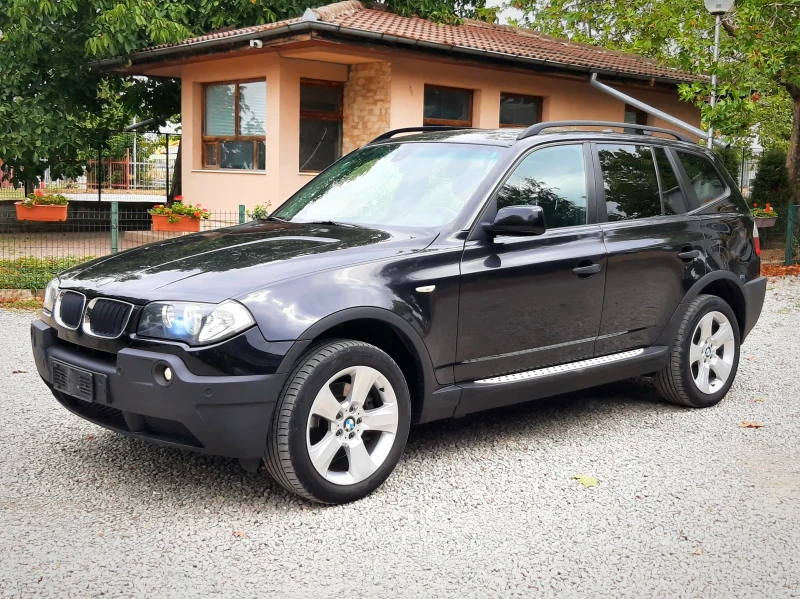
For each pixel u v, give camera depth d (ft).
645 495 14.44
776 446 17.31
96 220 53.31
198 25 57.26
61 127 54.54
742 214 21.52
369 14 52.34
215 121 54.29
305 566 11.55
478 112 55.57
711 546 12.45
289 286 13.15
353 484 13.71
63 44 54.13
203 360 12.38
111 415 14.03
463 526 13.02
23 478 14.62
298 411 12.92
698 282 19.58
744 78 49.42
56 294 14.71
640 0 54.54
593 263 17.08
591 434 17.95
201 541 12.27
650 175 19.38
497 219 14.99
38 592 10.58
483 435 17.75
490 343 15.57
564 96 60.64
